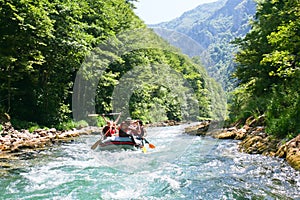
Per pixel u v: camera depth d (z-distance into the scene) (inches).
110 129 329.7
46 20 609.6
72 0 755.4
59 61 705.6
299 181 235.3
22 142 462.9
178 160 315.3
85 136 552.7
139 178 253.8
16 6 594.9
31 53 618.8
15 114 675.4
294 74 508.7
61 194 220.7
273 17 766.5
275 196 207.9
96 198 212.4
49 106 718.5
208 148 380.2
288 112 411.8
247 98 816.3
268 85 776.9
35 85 714.8
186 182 244.1
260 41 809.5
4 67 613.0
